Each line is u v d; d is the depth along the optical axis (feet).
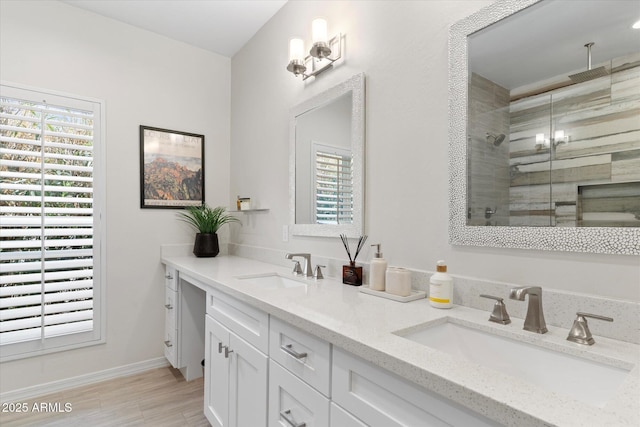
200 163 9.29
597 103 2.96
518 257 3.51
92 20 7.74
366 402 2.70
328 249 6.06
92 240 7.55
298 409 3.50
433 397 2.22
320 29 5.65
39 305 6.90
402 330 3.06
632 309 2.73
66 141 7.36
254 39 8.71
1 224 6.43
